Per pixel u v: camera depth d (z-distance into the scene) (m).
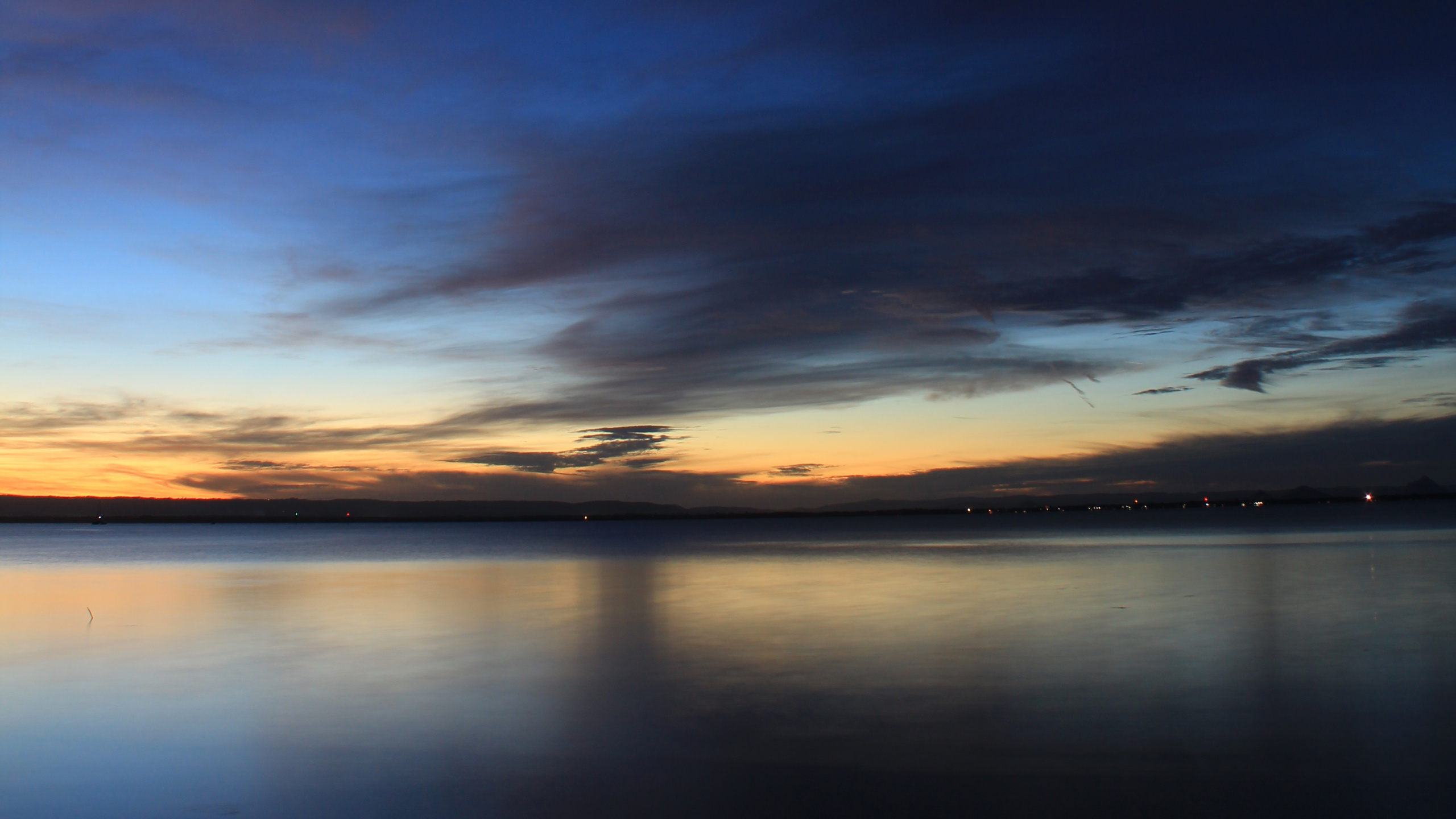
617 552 71.06
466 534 174.50
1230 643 17.56
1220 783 9.27
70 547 100.75
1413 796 8.81
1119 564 43.19
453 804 9.07
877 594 29.17
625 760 10.37
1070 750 10.49
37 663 17.47
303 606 27.86
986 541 83.69
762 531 173.00
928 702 12.97
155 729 12.11
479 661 16.94
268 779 9.95
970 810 8.59
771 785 9.41
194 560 63.81
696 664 16.31
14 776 10.16
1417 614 21.25
